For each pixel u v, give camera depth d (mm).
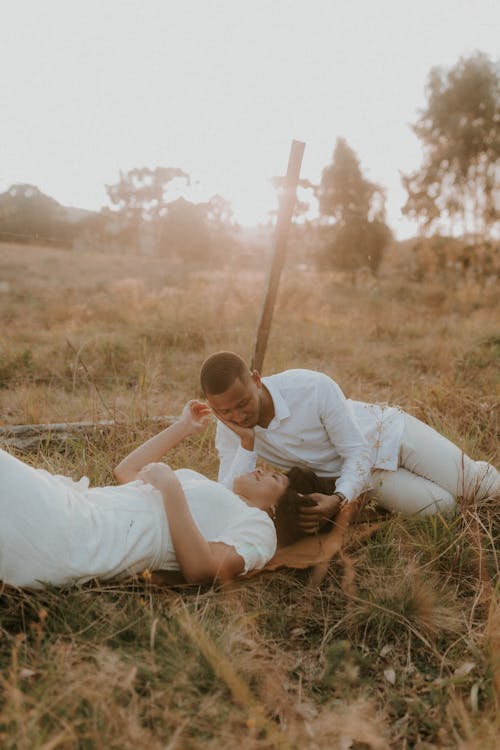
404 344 9438
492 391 5805
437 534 3254
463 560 3078
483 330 9422
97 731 1858
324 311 12578
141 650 2312
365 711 2131
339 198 25047
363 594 2791
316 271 23266
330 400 3266
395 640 2539
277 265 4738
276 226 4691
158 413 5172
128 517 2725
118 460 4035
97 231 41156
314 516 3061
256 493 3100
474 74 22641
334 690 2273
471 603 2807
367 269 20656
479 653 2402
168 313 10547
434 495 3453
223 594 2750
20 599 2508
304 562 3002
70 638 2342
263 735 2008
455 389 5531
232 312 10750
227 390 2914
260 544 2850
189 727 1967
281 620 2666
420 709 2152
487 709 2133
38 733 1821
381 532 3338
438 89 23172
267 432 3342
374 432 3525
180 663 2217
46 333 9297
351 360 7836
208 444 4496
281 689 2209
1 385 6391
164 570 2824
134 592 2619
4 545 2385
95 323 10250
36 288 16172
